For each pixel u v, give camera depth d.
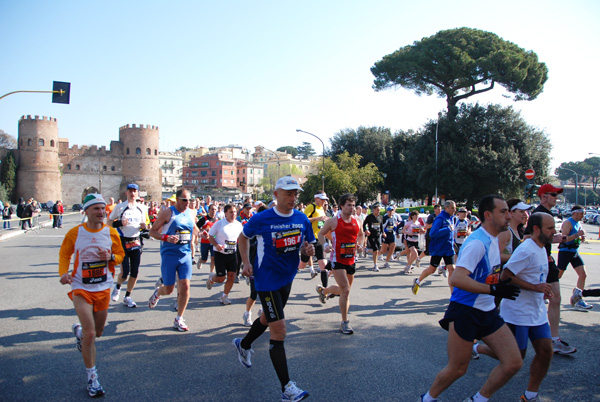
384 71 40.75
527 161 35.62
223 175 127.75
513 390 4.02
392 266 12.30
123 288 8.74
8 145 94.56
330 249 6.13
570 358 4.79
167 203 10.98
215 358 4.77
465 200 38.88
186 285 5.80
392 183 50.91
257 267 4.09
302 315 6.66
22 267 11.17
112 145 87.12
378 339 5.46
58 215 28.47
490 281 3.42
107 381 4.13
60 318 6.31
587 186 114.25
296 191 4.07
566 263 6.70
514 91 37.56
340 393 3.88
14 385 4.01
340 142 55.41
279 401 3.73
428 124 40.53
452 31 38.66
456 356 3.28
